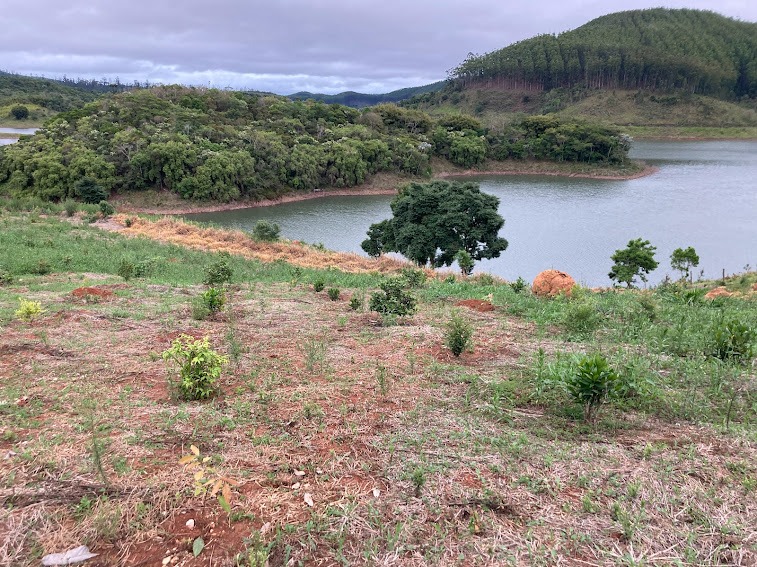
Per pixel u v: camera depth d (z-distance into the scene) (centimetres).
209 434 412
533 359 619
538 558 279
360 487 346
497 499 331
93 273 1538
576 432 431
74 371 562
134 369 572
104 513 301
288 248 2794
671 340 700
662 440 416
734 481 354
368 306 1001
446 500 331
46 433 410
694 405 483
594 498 338
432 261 2712
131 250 2120
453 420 446
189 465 329
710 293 1434
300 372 569
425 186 2719
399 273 2016
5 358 600
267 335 734
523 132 9812
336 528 302
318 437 412
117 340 686
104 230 2770
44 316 808
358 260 2655
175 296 1066
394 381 545
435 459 380
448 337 657
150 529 296
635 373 524
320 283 1212
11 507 312
